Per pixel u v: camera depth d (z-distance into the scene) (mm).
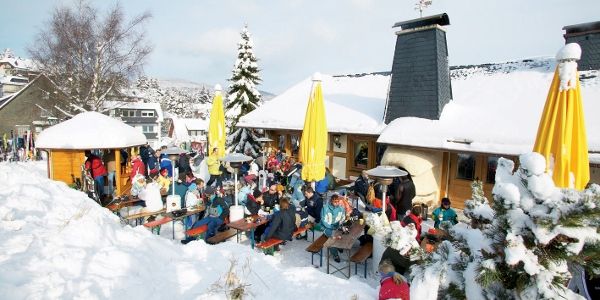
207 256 5996
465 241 3283
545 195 2670
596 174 9828
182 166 14828
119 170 12562
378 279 7066
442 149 11094
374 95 17172
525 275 2807
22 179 7504
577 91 5035
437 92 12359
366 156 15289
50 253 4539
